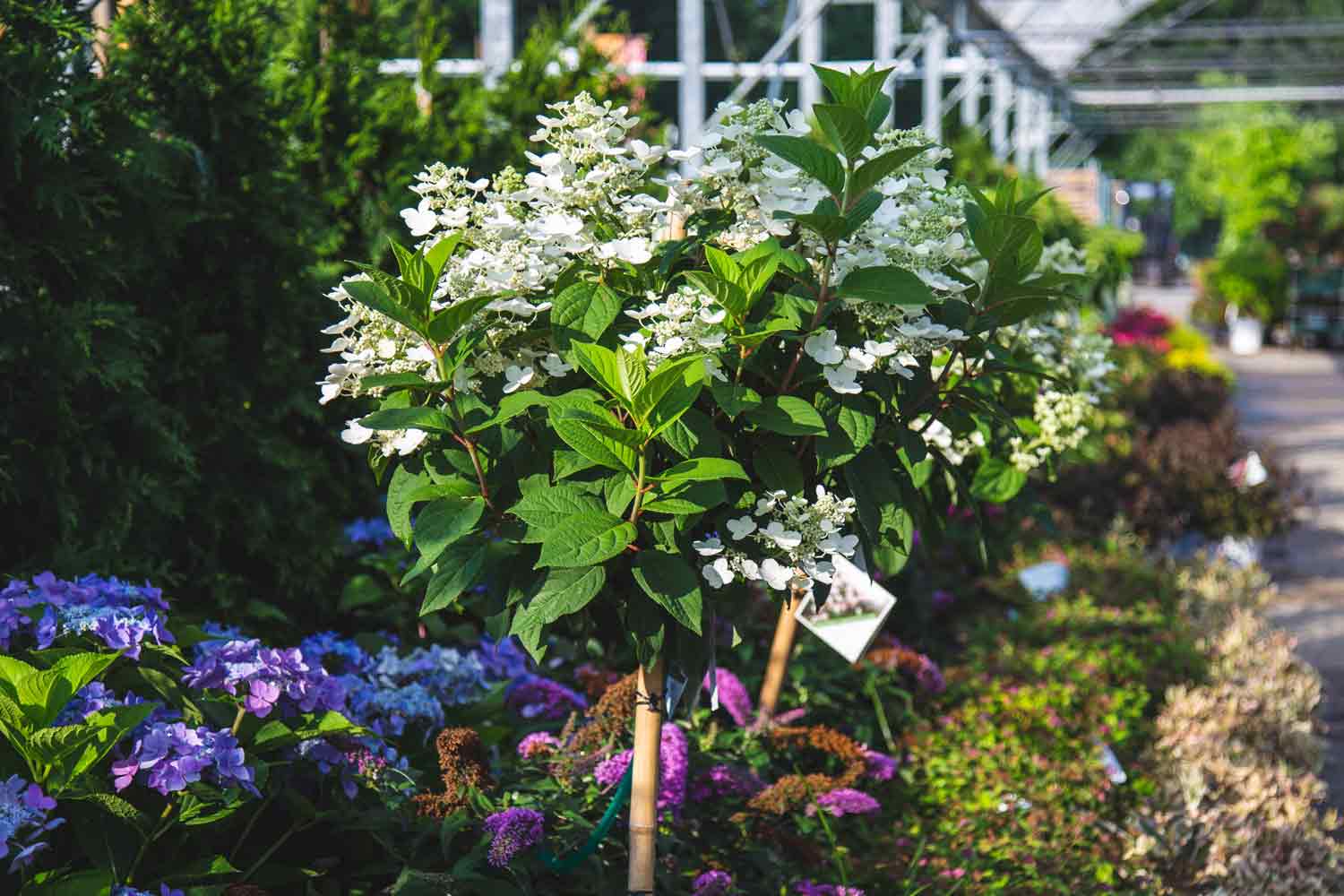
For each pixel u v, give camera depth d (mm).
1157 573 5742
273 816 2393
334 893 2340
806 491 2238
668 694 2193
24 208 3086
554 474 2035
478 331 1957
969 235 2379
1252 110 25562
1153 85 18062
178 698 2281
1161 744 3982
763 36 15398
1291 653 5578
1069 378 3336
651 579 1895
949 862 3168
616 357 1836
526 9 10094
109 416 3201
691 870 2752
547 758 2871
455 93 5332
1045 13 12695
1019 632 4832
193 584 3504
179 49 3553
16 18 2959
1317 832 3582
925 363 2281
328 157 4508
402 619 3654
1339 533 8562
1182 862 3529
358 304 1971
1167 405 8891
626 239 2045
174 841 2186
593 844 2439
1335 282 20453
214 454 3596
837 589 2889
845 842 3273
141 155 3234
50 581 2420
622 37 6027
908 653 4020
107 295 3354
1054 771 3631
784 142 1945
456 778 2475
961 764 3627
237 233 3654
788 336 1997
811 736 3248
